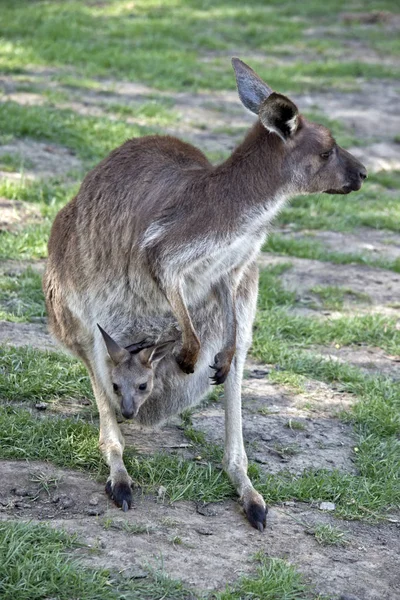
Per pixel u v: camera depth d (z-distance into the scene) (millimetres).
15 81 25469
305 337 14398
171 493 9672
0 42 28844
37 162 19891
